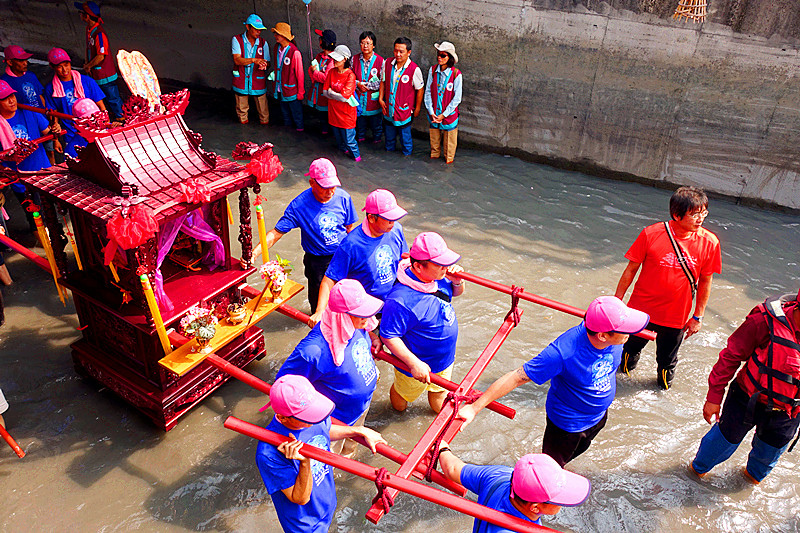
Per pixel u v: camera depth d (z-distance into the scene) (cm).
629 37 849
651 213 852
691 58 825
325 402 311
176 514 433
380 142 1055
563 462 424
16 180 480
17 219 795
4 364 561
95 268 491
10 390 535
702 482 467
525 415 525
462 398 387
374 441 369
